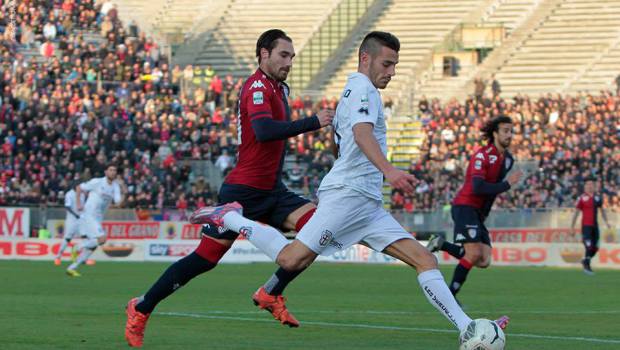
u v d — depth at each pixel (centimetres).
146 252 7094
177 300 3562
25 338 2266
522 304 3569
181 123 8556
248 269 6028
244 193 2133
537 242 6925
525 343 2250
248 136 2119
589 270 5725
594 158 8006
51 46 9350
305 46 10912
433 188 8050
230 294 3884
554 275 5578
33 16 9688
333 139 1970
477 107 8969
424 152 8469
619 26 10381
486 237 3366
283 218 2169
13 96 8519
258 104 2041
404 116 9194
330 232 1891
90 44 9431
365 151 1811
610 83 9919
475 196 3338
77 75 9088
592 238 5722
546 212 6925
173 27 11188
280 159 2159
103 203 5122
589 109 8650
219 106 9219
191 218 1994
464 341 1769
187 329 2505
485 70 10250
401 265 6744
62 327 2538
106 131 8238
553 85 10038
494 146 3291
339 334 2416
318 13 11212
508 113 8819
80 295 3788
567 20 10562
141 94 8900
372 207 1903
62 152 8000
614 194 7625
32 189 7581
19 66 8856
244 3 11425
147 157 8144
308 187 8131
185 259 2050
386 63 1878
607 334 2483
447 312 1828
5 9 9594
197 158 8369
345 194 1883
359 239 1912
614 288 4484
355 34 10925
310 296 3869
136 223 7312
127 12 10462
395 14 11019
